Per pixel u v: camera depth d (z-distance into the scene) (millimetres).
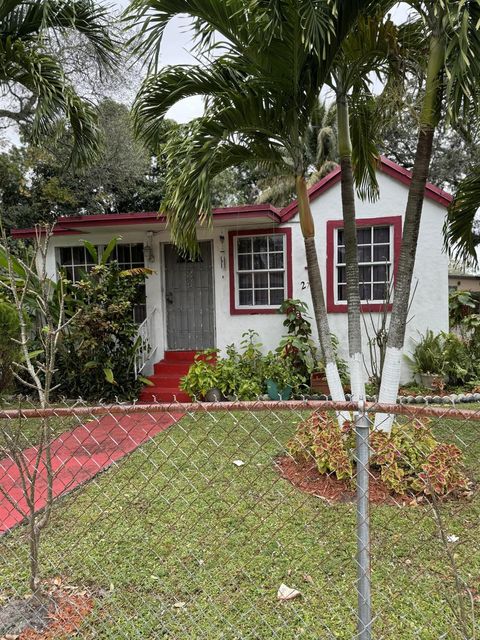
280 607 2193
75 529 2988
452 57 3014
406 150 16609
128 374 7605
